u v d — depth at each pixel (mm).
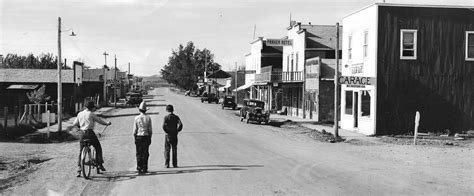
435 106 29312
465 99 29406
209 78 120438
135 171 14336
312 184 12250
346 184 12328
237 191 11188
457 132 29359
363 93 31062
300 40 48312
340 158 18172
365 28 30672
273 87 57375
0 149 21062
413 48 29172
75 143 24156
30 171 14562
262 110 39625
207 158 17562
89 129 13141
